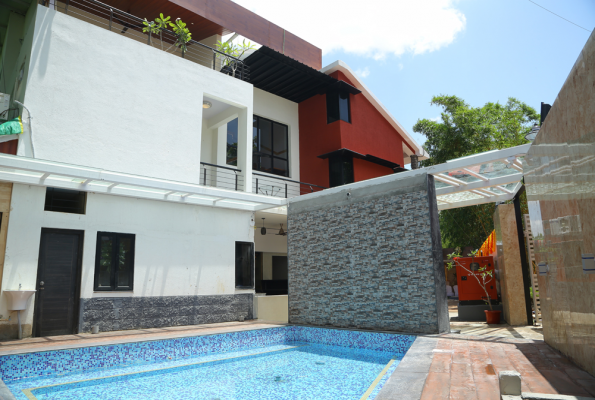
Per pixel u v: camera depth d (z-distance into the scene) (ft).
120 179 24.23
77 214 26.09
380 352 24.49
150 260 28.89
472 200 35.22
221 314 31.99
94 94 27.84
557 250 15.81
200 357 23.32
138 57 30.48
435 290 23.77
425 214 24.93
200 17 40.19
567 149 13.53
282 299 36.91
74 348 19.75
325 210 30.45
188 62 33.45
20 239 23.67
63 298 25.07
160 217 29.89
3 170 23.04
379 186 27.45
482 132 59.11
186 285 30.40
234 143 43.73
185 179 31.83
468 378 12.64
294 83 46.11
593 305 12.23
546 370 13.67
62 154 25.93
